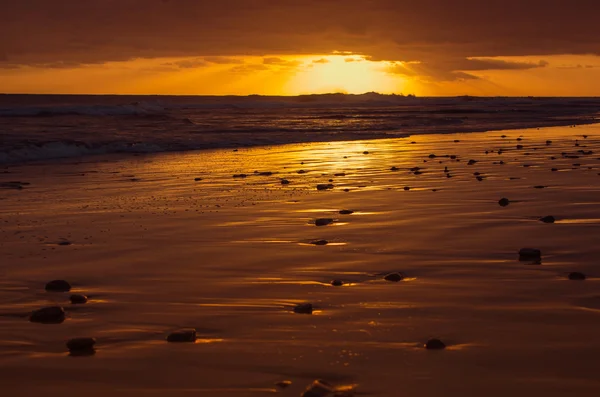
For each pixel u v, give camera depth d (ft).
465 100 435.94
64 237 26.78
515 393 11.96
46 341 15.20
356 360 13.67
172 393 12.23
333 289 19.19
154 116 143.74
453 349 14.21
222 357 13.99
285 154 64.34
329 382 12.59
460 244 24.64
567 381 12.46
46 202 35.76
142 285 19.92
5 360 13.98
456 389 12.16
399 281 19.90
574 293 18.40
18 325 16.35
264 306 17.67
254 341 14.94
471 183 40.83
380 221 29.25
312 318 16.55
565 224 27.99
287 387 12.43
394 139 84.53
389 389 12.21
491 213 30.71
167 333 15.70
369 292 18.80
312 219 30.12
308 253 23.68
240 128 106.63
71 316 17.06
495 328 15.56
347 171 48.73
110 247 24.94
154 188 40.91
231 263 22.39
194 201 35.63
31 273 21.35
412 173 46.62
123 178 46.34
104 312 17.37
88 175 48.37
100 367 13.53
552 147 66.85
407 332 15.38
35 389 12.49
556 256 22.71
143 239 26.30
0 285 20.02
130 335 15.58
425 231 27.04
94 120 124.06
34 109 154.71
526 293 18.44
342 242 25.34
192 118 147.84
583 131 96.12
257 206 33.65
